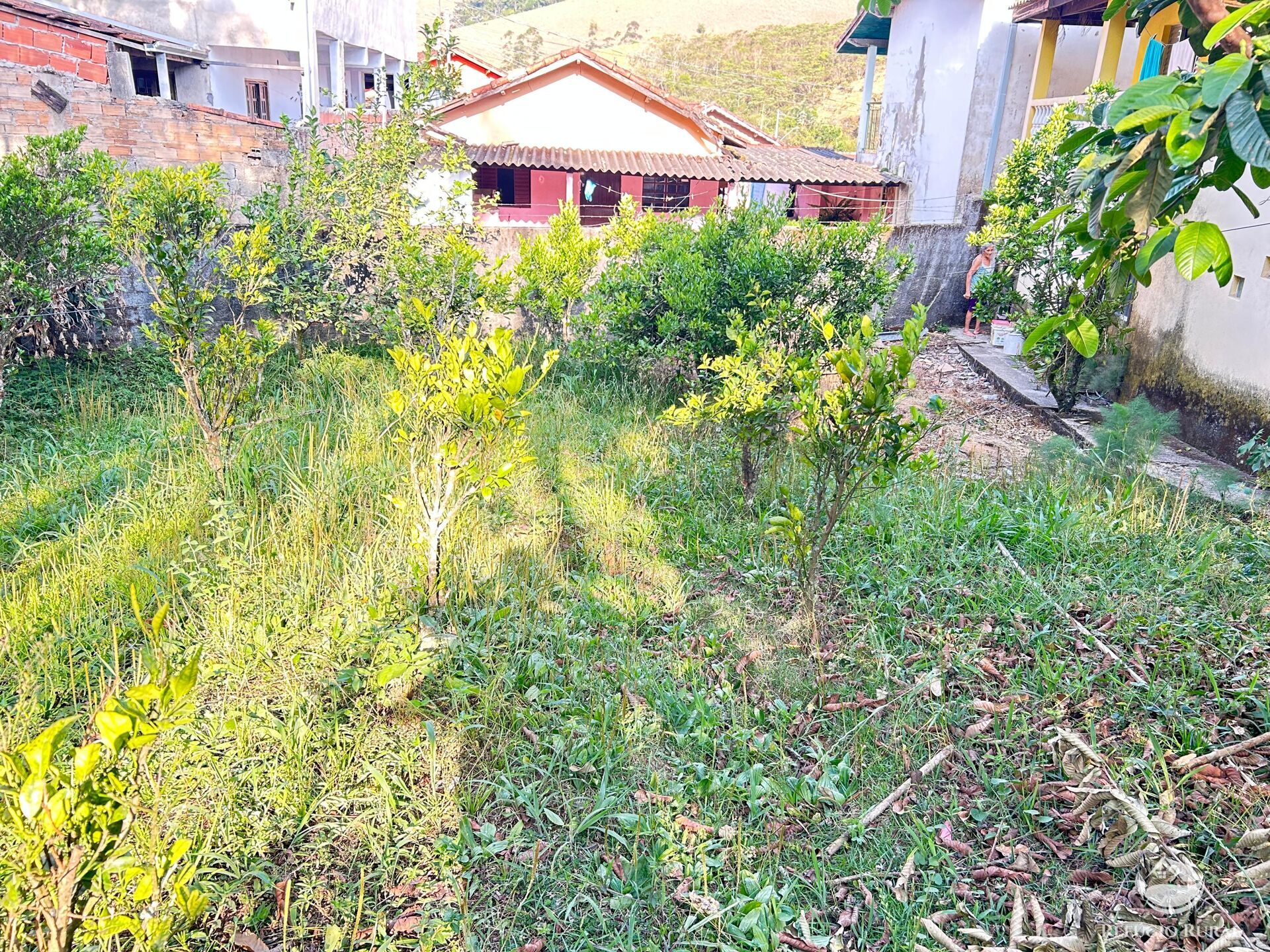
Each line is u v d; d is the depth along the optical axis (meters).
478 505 5.47
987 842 3.19
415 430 4.71
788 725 3.81
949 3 18.66
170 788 3.07
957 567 5.07
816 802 3.34
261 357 6.40
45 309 7.55
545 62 19.20
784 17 132.50
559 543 5.50
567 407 8.01
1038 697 3.96
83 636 4.05
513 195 20.08
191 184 6.49
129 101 9.40
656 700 3.88
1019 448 8.30
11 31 10.23
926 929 2.76
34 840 1.87
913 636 4.48
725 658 4.32
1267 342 7.07
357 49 22.25
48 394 7.22
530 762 3.49
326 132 10.70
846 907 2.89
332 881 2.93
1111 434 7.05
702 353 8.46
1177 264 1.89
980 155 18.44
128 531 4.94
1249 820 3.11
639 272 9.10
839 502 4.41
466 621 4.48
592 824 3.21
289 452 6.23
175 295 6.00
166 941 2.46
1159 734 3.62
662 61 98.12
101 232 7.18
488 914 2.83
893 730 3.74
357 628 4.11
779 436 5.99
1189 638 4.32
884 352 4.25
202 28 17.30
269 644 4.00
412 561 4.61
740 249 8.50
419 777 3.42
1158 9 2.89
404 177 9.77
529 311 10.62
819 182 20.36
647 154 20.02
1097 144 2.27
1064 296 9.30
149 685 1.95
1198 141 1.81
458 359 4.51
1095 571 5.02
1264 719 3.66
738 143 22.58
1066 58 17.61
